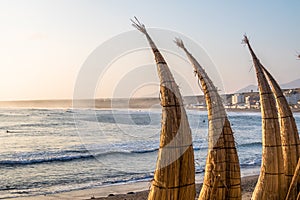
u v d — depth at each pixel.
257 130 53.09
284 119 8.52
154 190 5.17
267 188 8.10
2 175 25.30
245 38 8.58
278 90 8.75
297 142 8.38
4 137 46.84
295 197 7.35
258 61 8.58
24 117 73.50
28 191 20.33
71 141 42.88
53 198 18.30
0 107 120.19
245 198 15.50
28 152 35.22
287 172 8.20
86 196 18.44
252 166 26.64
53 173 25.83
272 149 8.13
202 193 6.61
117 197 17.67
